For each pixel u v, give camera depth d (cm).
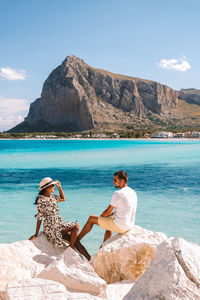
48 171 2138
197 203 1023
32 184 1527
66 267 377
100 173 1984
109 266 430
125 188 472
